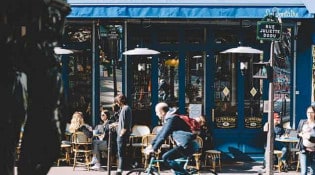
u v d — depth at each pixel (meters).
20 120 2.07
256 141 15.00
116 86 14.89
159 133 10.47
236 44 15.01
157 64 14.96
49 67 2.08
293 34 15.06
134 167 13.92
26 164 2.07
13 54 2.03
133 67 14.91
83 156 14.65
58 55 2.19
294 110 15.15
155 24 14.79
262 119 15.08
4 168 1.98
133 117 14.91
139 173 10.94
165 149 13.28
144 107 14.95
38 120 2.07
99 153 13.87
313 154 11.80
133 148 14.20
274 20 10.78
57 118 2.09
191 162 13.73
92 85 14.84
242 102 15.08
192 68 15.04
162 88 14.98
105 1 13.73
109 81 14.88
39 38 2.06
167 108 10.76
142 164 14.10
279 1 13.86
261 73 10.93
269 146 11.15
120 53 14.84
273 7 13.81
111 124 13.52
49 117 2.07
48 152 2.07
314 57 15.08
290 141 13.62
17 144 2.07
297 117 15.14
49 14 2.08
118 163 12.96
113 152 13.75
